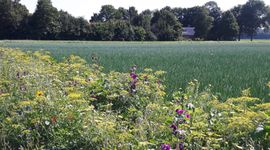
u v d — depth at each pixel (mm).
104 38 89062
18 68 12117
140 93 9281
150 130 6418
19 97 8469
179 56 30562
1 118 7352
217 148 5957
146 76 10805
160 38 98875
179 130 5812
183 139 5844
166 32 98625
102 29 89062
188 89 9750
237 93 10977
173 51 40469
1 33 89438
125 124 7191
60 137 6449
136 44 66750
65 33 89188
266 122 6133
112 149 5738
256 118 6285
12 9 89312
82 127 6465
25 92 8703
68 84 9984
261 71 17312
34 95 8391
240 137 6109
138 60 25156
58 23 89250
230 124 6137
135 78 9664
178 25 102250
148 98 9102
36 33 88688
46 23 88562
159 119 6973
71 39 89438
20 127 6895
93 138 6031
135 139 5887
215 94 10766
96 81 9953
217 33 117500
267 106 6590
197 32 119250
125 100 8945
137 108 8812
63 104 7223
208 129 6316
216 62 23766
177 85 12648
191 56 30656
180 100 8297
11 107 7844
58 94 8109
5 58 15766
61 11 91000
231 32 115312
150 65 20938
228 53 36094
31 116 7082
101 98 9336
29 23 89938
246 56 30734
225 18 115375
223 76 15148
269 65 21125
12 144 6797
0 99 7977
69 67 13000
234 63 22844
